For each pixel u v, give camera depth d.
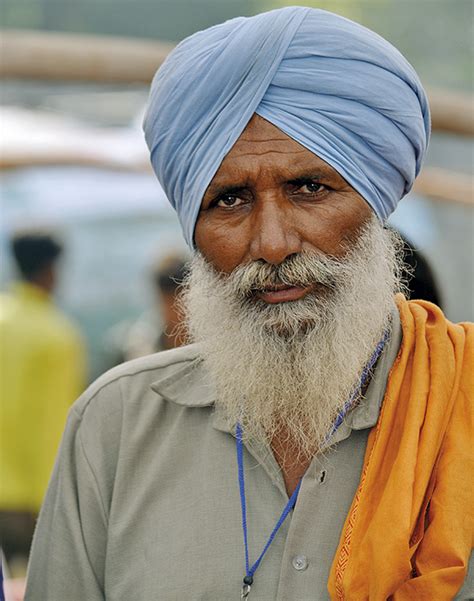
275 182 2.84
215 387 3.08
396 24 16.08
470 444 2.78
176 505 3.01
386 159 2.91
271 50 2.81
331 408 2.92
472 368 2.87
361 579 2.73
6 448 7.59
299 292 2.88
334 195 2.88
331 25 2.85
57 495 3.21
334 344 2.88
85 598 3.10
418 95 3.01
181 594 2.91
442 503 2.73
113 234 13.03
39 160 6.73
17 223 10.95
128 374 3.23
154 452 3.11
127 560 3.02
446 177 7.42
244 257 2.90
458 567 2.69
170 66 3.00
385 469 2.82
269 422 2.97
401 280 3.32
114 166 6.88
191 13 19.09
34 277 7.83
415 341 2.95
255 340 2.90
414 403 2.81
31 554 3.26
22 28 19.12
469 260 13.03
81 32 19.27
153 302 9.16
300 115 2.80
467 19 15.94
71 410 3.27
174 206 3.12
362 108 2.85
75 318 12.89
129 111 15.55
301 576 2.84
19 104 14.92
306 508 2.87
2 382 7.60
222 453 3.03
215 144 2.86
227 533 2.94
